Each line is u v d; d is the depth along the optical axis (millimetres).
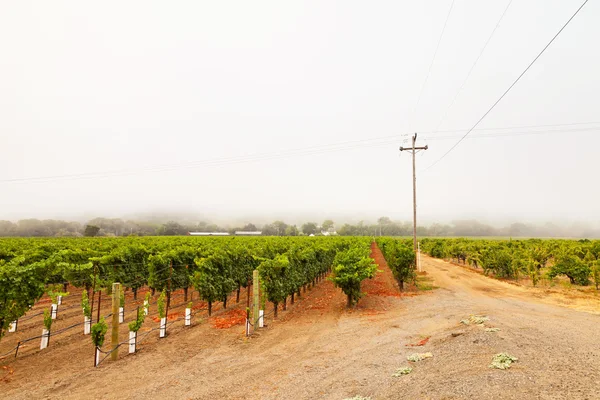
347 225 179000
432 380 6926
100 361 9578
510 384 6121
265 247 21891
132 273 19312
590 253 26594
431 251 53750
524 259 26641
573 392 5594
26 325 13344
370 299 18172
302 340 11344
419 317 13773
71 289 22016
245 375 8430
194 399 7145
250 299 19125
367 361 8906
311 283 22859
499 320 11391
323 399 6777
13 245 28297
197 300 18797
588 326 10727
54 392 7598
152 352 10336
